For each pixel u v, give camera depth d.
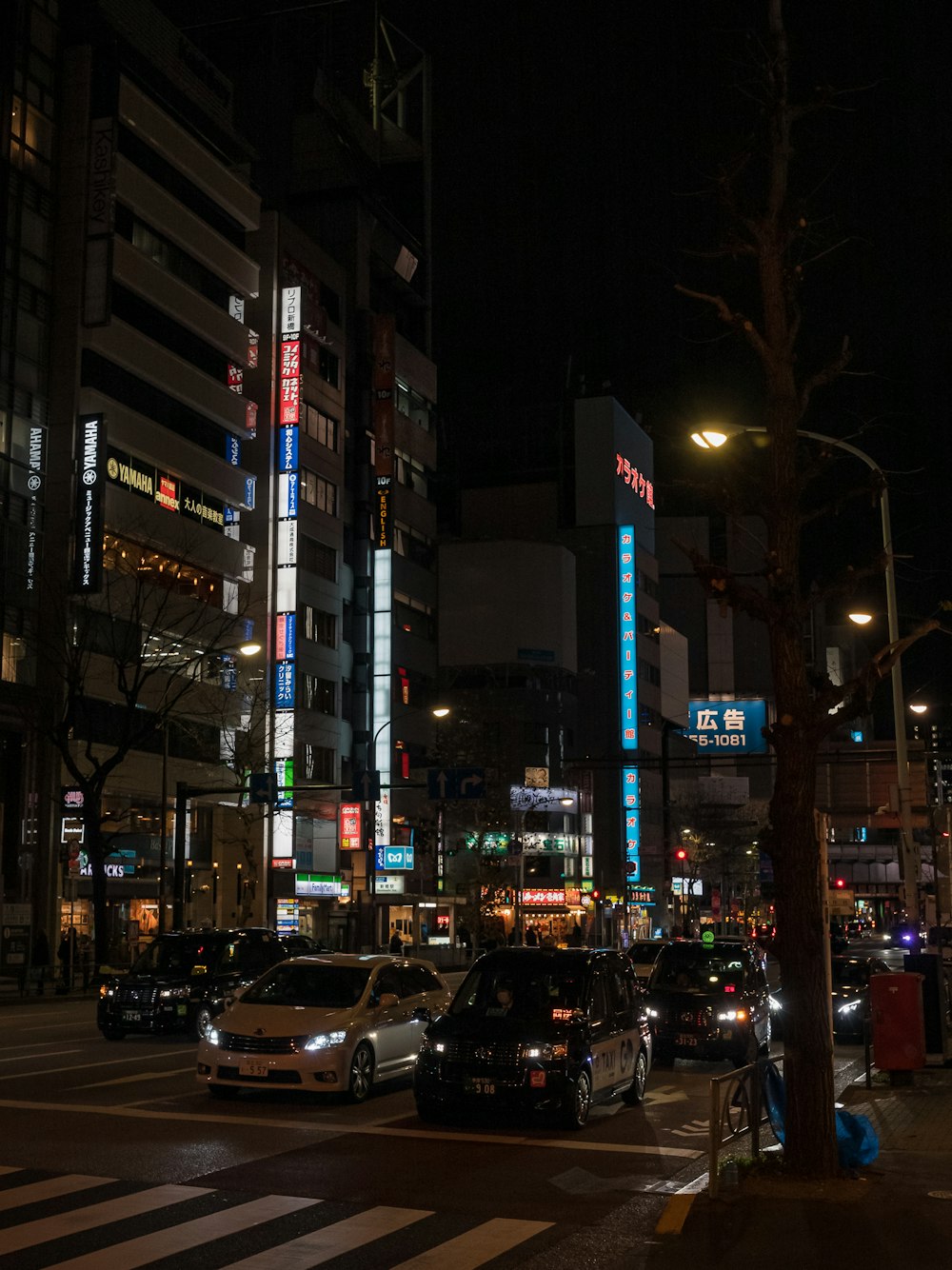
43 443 47.72
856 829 105.19
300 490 63.28
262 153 74.75
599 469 94.75
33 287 48.28
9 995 37.84
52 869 46.19
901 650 10.91
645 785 92.25
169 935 25.28
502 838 69.94
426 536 79.56
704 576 11.23
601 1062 15.16
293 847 60.03
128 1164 11.73
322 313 65.94
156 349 53.31
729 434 15.05
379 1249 8.84
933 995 20.45
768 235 11.74
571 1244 9.01
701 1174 11.73
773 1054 24.05
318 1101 16.20
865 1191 10.34
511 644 82.38
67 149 50.38
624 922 85.75
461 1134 13.88
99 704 49.03
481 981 15.84
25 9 48.88
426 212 84.81
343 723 67.19
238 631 58.28
